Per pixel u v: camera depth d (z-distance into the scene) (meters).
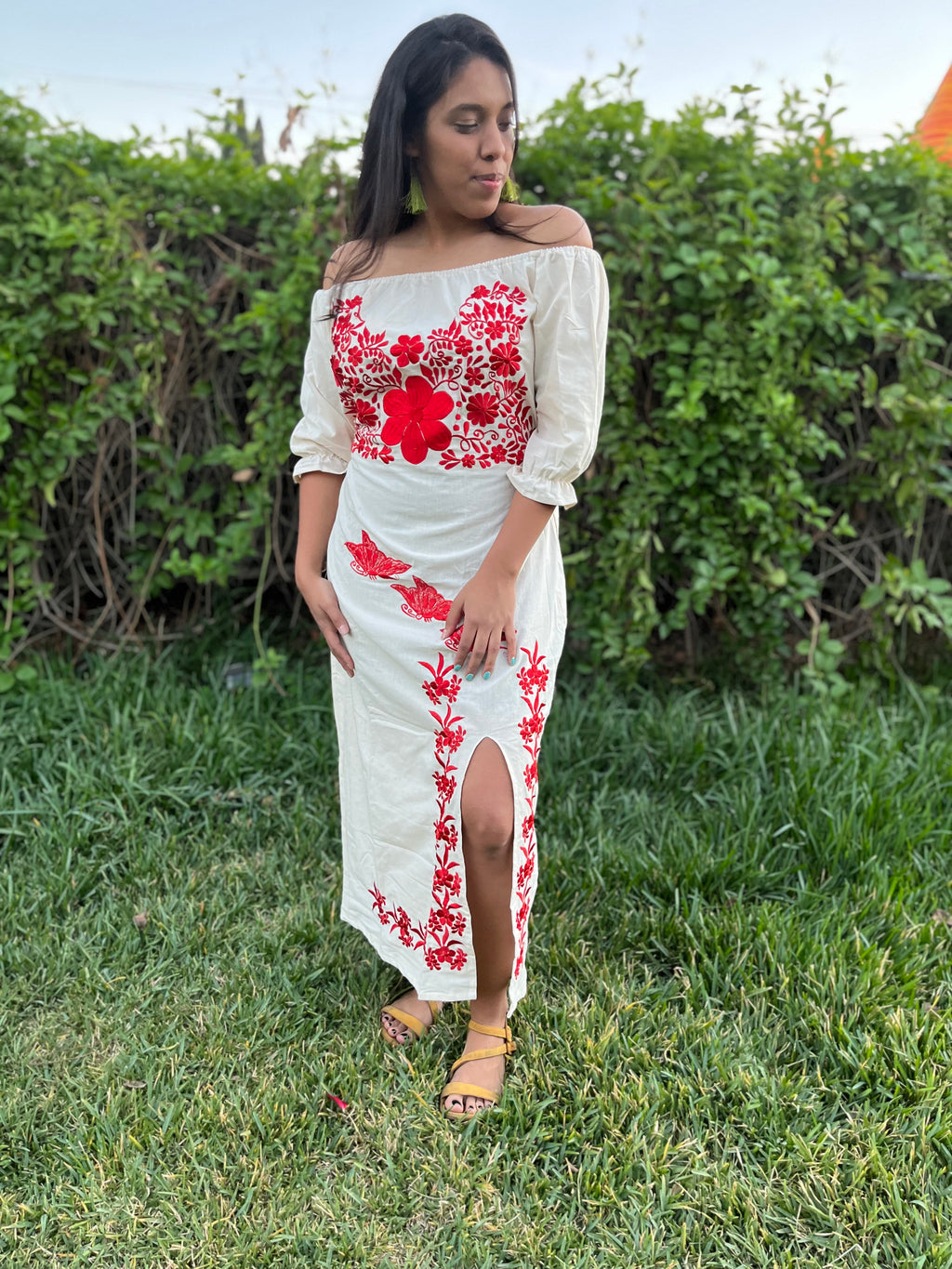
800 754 2.71
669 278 2.90
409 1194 1.53
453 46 1.42
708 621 3.61
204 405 3.37
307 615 3.69
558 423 1.53
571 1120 1.66
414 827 1.71
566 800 2.62
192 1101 1.69
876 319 2.95
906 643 3.55
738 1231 1.46
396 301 1.57
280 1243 1.44
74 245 2.94
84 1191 1.52
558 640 1.75
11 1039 1.83
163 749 2.72
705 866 2.27
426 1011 1.91
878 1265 1.41
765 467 3.08
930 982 1.97
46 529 3.38
